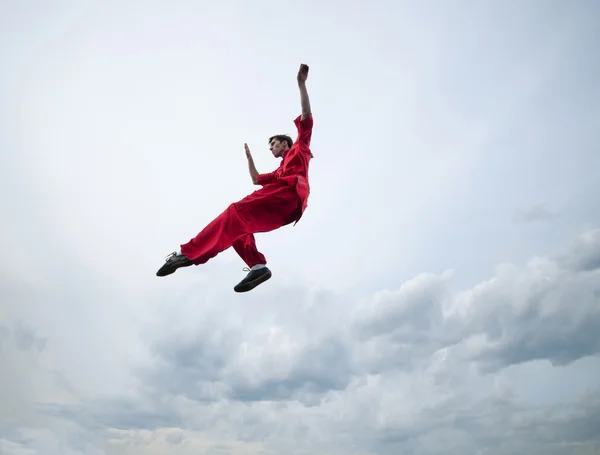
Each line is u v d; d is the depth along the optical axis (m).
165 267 3.12
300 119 3.45
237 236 3.21
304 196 3.28
